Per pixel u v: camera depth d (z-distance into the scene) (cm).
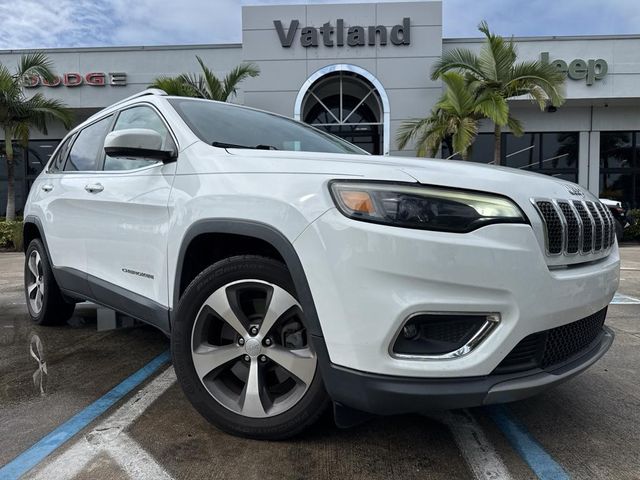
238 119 303
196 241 234
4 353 363
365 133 1608
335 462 210
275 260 215
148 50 1712
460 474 203
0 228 1427
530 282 188
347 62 1501
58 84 1711
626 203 1727
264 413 220
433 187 188
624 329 438
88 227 328
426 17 1488
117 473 201
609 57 1584
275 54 1506
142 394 283
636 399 279
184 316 230
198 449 219
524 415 259
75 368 329
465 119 1233
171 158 261
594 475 203
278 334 220
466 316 185
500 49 1256
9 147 1527
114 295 298
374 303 181
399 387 181
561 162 1722
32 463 209
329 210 190
